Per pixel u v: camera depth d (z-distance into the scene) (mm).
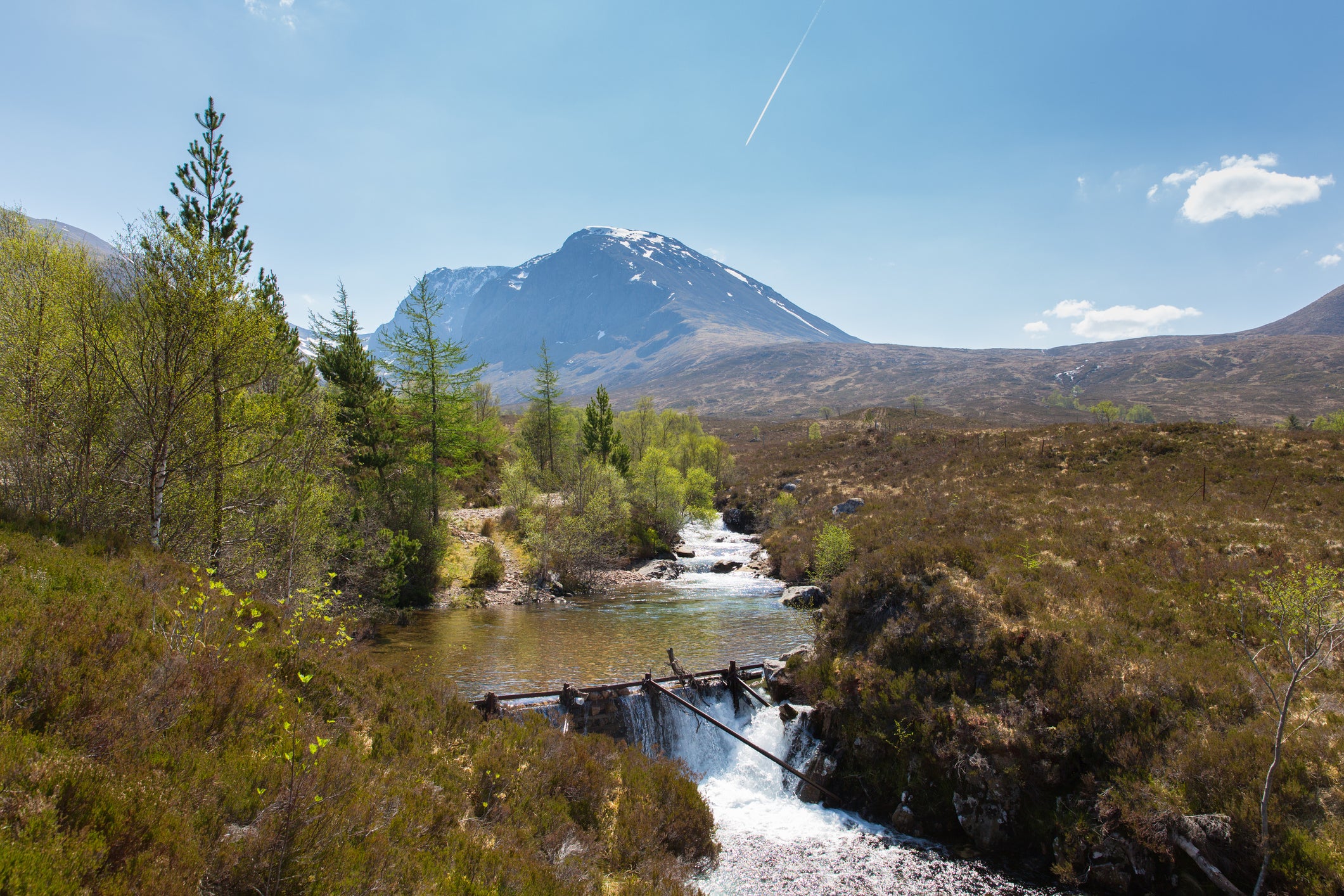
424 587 33281
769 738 18141
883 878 12844
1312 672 14242
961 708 15234
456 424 39344
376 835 8141
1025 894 12344
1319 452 40750
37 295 16531
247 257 19531
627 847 11797
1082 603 18203
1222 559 21797
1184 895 11500
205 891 6258
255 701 9680
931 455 63594
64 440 16297
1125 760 13250
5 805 5746
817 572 36312
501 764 12273
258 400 19375
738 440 143375
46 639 8477
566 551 38906
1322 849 10430
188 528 18156
